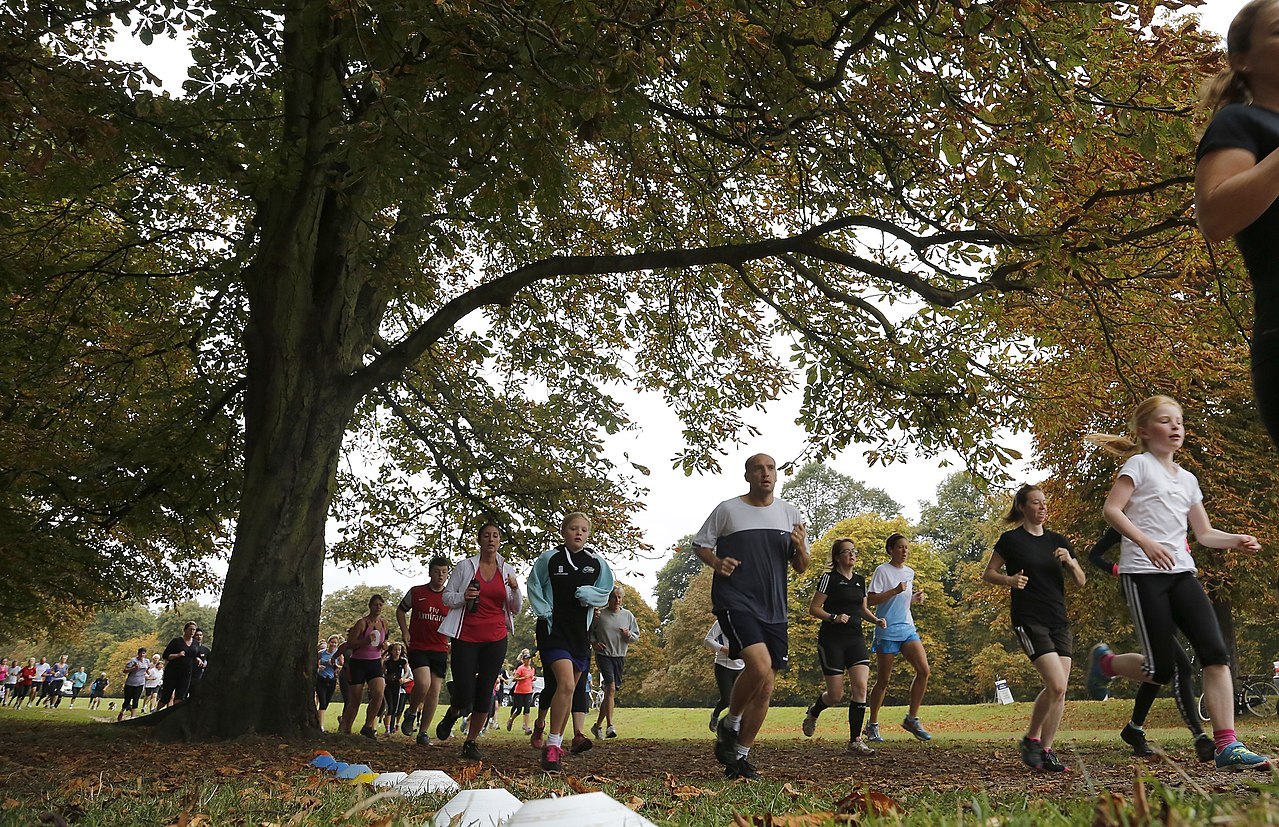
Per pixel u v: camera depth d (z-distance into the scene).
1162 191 9.39
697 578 74.12
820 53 8.85
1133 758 7.63
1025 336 13.42
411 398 17.58
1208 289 10.98
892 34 8.41
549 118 7.52
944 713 29.30
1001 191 9.73
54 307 14.31
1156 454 5.56
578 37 7.25
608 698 15.16
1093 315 12.05
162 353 16.05
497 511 17.19
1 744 9.38
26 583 15.90
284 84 10.07
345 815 3.41
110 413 16.38
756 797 4.80
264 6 8.87
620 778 6.70
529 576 7.64
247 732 10.24
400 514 17.75
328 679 19.84
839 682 10.23
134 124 9.00
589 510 16.92
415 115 7.27
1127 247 10.30
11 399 15.47
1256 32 2.60
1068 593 24.22
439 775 4.48
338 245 11.82
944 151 8.29
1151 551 5.17
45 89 7.12
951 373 12.93
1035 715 7.01
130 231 13.74
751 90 9.84
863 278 14.18
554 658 7.50
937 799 4.15
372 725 13.26
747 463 6.52
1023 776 6.39
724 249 11.30
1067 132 8.78
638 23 7.36
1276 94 2.60
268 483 10.95
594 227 14.75
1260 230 2.41
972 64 8.18
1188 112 8.07
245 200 13.52
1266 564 20.05
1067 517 23.30
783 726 30.06
